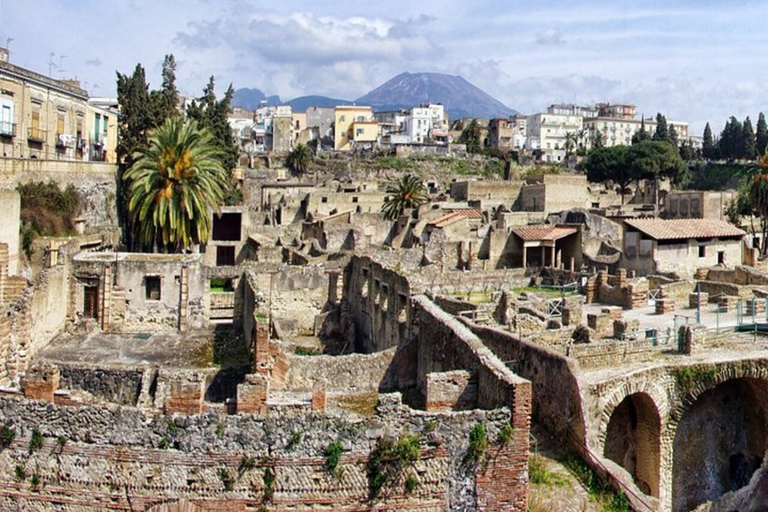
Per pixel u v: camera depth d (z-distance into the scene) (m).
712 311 51.22
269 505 24.56
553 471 29.17
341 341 58.47
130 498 24.81
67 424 25.20
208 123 108.00
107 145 101.00
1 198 50.06
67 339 47.56
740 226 114.62
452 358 32.97
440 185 167.38
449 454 25.02
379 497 24.73
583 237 85.19
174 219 70.06
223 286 61.50
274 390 33.44
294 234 94.06
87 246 65.31
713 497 39.09
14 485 25.31
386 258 66.12
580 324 45.41
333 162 186.62
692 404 36.69
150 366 39.75
